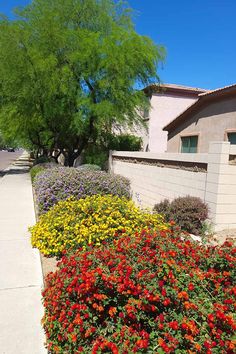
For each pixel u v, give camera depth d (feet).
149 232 12.43
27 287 13.48
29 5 53.01
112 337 7.95
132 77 47.96
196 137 48.93
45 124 60.23
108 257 10.03
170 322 8.10
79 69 48.42
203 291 10.00
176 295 8.70
